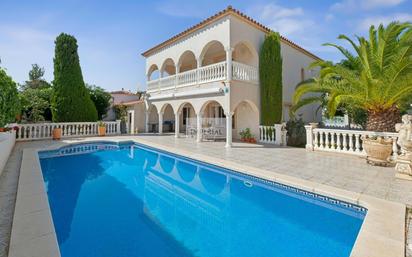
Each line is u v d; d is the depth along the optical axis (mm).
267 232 4648
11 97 10039
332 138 11133
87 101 19672
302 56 20234
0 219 4109
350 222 4875
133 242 4250
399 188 5805
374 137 8961
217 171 8984
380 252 3064
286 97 18047
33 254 3023
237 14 13438
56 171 9547
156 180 8383
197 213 5602
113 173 9320
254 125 15883
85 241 4266
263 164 8664
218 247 4105
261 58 15383
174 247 4113
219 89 13578
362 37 10484
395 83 9078
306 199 6035
